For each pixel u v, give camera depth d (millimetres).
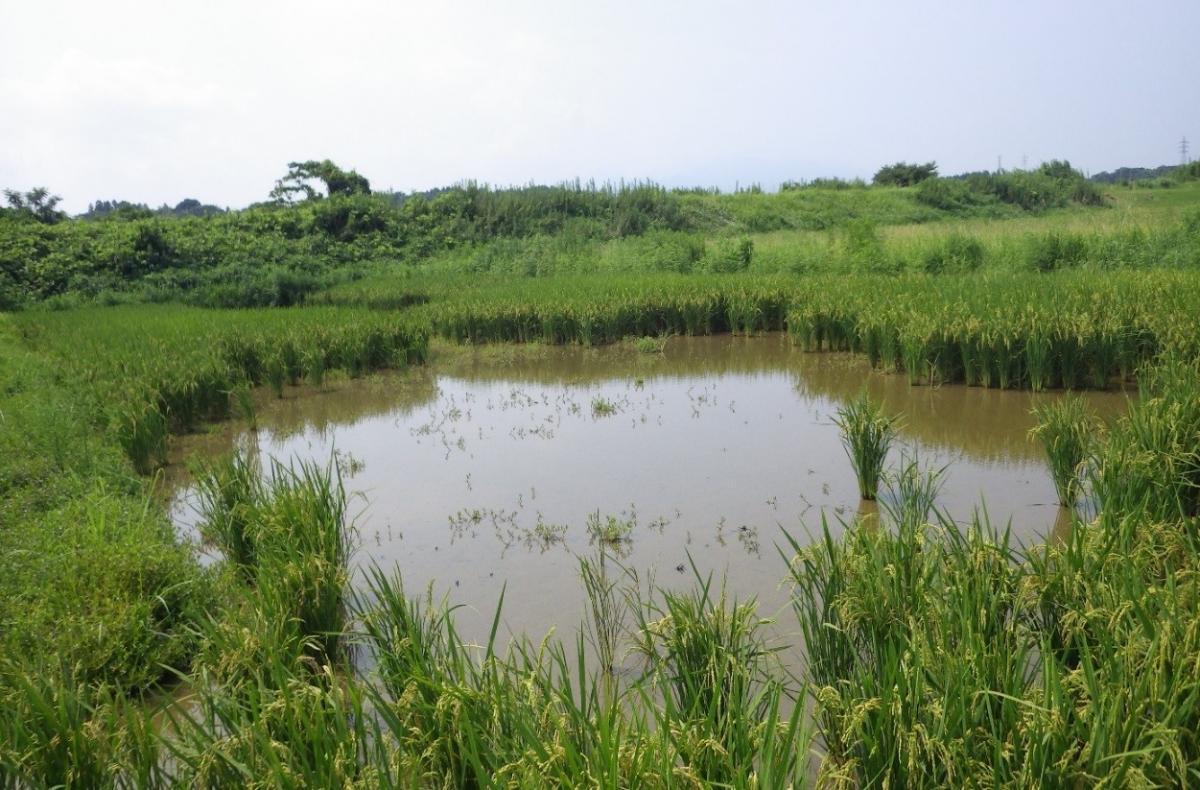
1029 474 8602
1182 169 64812
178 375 12875
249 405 12766
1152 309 12234
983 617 4059
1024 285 15500
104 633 5121
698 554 6980
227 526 6879
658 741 3250
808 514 7797
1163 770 3031
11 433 9953
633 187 49062
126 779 3820
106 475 8875
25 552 6176
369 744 4297
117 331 19047
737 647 4336
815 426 11234
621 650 5426
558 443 11055
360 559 7328
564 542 7441
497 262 36125
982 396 12219
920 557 4840
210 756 3492
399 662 4328
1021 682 3592
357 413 13719
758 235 42000
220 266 34625
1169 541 4781
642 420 12117
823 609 4641
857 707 3547
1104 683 3443
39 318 24750
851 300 16922
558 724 3424
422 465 10344
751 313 19594
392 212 42344
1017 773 3092
